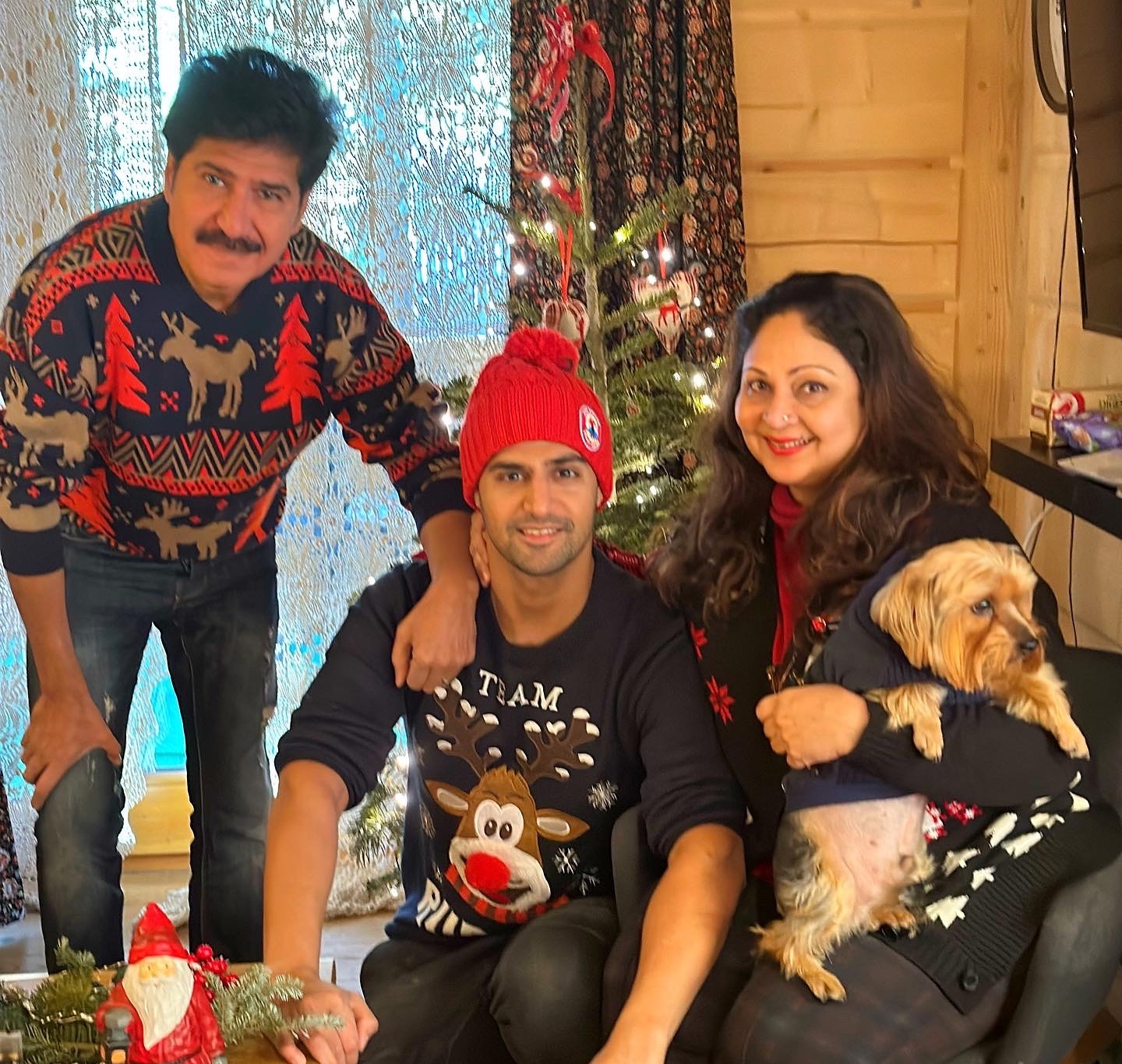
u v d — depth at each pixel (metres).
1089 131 1.93
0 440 1.71
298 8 2.53
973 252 2.79
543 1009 1.49
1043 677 1.39
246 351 1.80
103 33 2.50
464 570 1.70
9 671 2.66
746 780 1.60
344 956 2.50
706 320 2.63
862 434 1.56
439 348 2.69
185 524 1.89
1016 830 1.44
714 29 2.55
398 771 2.25
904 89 2.73
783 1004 1.36
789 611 1.58
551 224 2.28
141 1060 1.14
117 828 1.94
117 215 1.75
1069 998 1.35
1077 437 2.05
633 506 2.14
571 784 1.63
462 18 2.57
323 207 2.61
